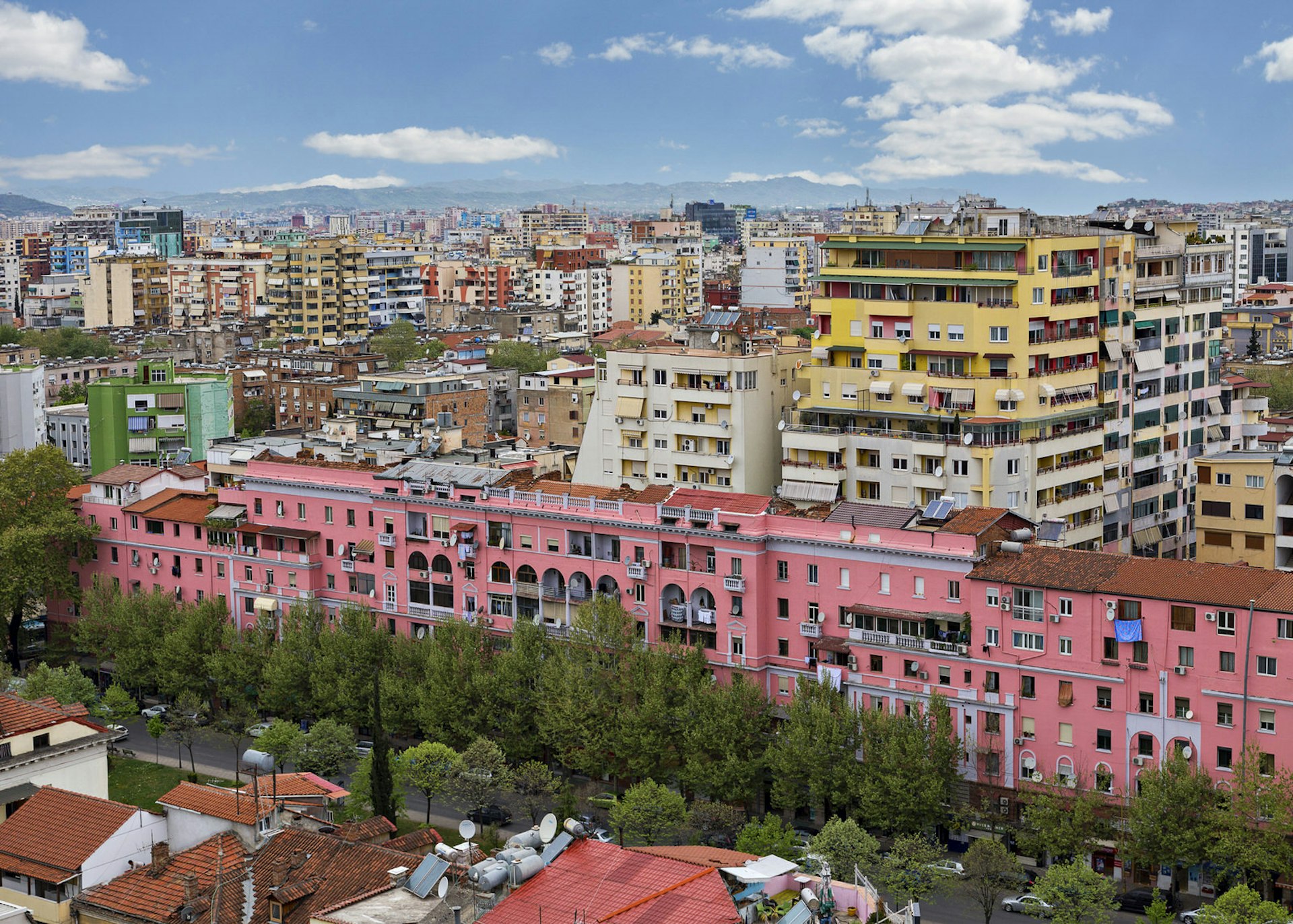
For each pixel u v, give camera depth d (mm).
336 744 190625
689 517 192000
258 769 124375
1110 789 164000
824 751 171500
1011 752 170250
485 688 192875
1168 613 159375
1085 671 164875
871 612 179375
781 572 187375
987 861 149875
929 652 175625
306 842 115250
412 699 199125
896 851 154625
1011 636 169750
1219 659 156625
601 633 190000
